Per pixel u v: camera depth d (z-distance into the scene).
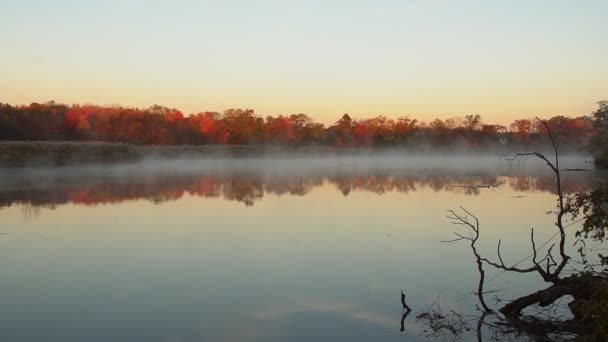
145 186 30.50
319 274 10.38
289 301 8.70
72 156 48.69
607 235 12.73
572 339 6.85
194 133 94.00
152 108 101.44
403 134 110.94
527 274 10.12
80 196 24.44
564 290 7.52
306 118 108.69
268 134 100.12
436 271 10.51
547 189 28.50
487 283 9.57
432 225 16.12
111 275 10.44
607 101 46.97
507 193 26.33
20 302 8.77
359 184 33.03
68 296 9.07
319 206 21.11
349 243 13.39
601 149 44.88
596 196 7.67
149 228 15.81
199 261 11.57
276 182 34.91
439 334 7.12
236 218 17.86
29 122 73.69
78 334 7.32
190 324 7.68
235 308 8.38
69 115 77.19
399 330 7.33
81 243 13.52
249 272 10.59
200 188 29.58
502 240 13.57
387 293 9.06
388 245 13.12
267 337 7.15
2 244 13.38
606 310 5.38
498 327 7.36
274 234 14.76
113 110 86.50
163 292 9.28
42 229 15.55
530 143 92.81
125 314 8.15
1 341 7.08
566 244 12.71
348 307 8.35
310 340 7.04
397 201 22.81
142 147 72.56
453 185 31.94
